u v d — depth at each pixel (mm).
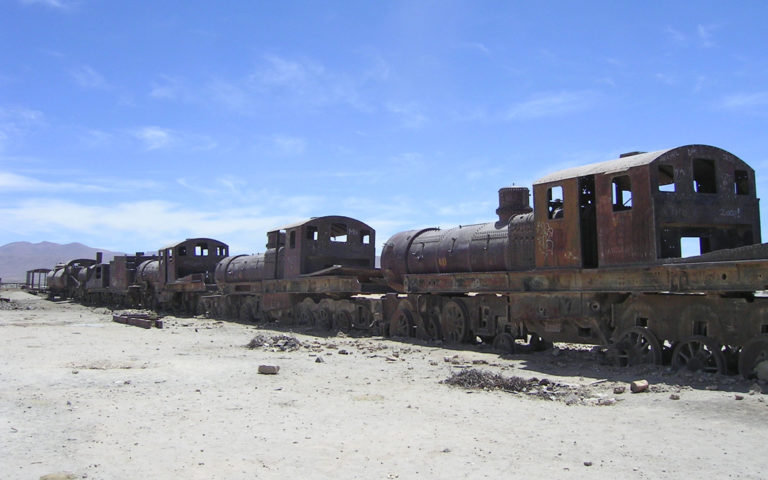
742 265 11617
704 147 14016
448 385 12867
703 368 12781
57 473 7059
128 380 13312
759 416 9547
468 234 20062
